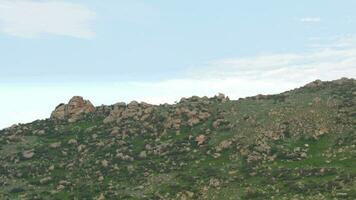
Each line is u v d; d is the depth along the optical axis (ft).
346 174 394.93
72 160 509.35
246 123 526.16
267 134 495.82
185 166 467.11
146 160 494.18
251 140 492.54
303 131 493.77
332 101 540.11
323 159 439.63
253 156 458.09
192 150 496.64
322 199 353.51
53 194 444.55
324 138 479.00
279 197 372.58
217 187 411.75
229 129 522.06
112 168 484.74
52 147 541.34
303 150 460.55
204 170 450.71
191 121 547.90
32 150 536.01
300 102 552.41
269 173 424.87
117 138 542.16
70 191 448.65
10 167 507.30
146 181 449.06
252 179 419.54
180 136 527.81
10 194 452.76
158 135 536.83
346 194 354.74
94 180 465.06
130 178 459.73
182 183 433.07
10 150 544.21
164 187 430.61
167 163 478.18
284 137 489.67
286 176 413.59
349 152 442.09
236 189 402.52
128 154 506.48
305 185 385.29
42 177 483.51
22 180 480.64
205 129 530.27
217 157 474.08
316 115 515.91
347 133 476.95
